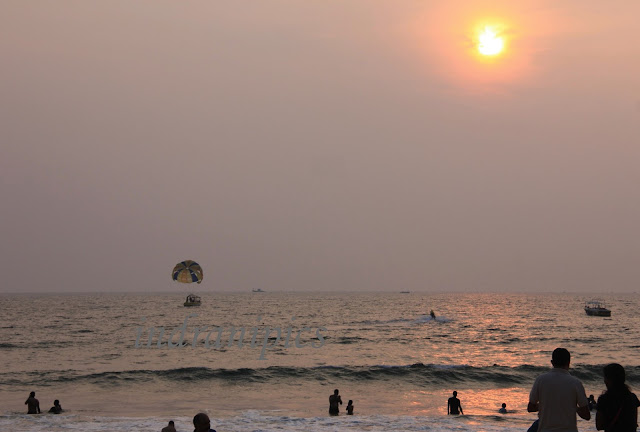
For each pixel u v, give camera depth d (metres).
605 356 74.81
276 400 42.44
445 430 28.08
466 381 51.47
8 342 95.81
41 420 31.44
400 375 53.50
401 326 135.38
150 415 35.19
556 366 10.95
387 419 31.44
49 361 68.06
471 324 145.25
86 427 28.92
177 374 53.03
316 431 27.84
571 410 10.56
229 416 34.25
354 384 49.97
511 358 70.38
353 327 131.62
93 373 54.56
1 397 43.47
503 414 35.50
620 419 10.48
